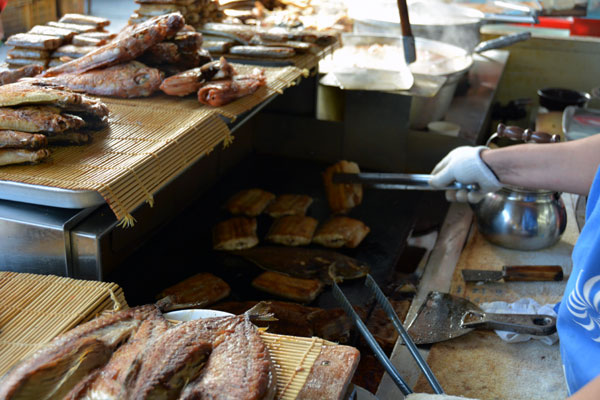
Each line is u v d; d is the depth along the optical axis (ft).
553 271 8.47
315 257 8.73
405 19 10.16
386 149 11.85
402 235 9.69
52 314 4.62
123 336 4.13
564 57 16.08
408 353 7.00
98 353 3.99
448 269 8.80
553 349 7.20
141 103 7.64
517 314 7.48
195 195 10.66
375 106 11.51
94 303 4.76
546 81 16.53
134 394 3.59
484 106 13.19
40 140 5.63
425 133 11.40
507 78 16.90
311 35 10.61
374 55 12.04
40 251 5.64
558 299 8.17
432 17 13.17
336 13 15.69
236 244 8.96
